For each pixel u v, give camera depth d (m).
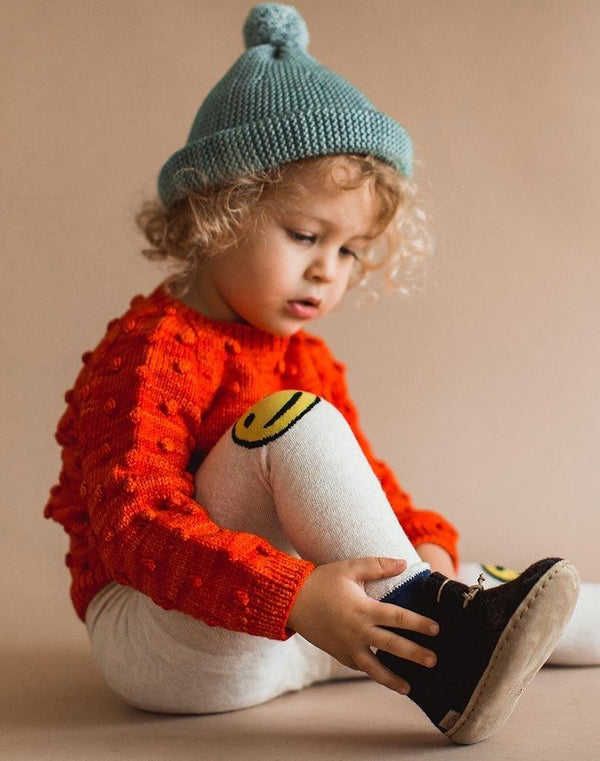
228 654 1.03
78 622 1.65
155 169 1.94
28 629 1.60
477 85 1.98
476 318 1.98
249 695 1.09
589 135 1.97
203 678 1.05
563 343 1.98
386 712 1.08
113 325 1.26
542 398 1.98
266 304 1.19
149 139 1.94
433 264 1.97
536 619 0.83
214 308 1.24
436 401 1.98
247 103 1.23
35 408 1.93
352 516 0.93
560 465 1.98
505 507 1.97
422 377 1.98
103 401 1.11
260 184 1.18
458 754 0.89
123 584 1.02
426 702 0.88
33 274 1.93
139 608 1.07
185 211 1.27
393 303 1.97
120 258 1.94
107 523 1.01
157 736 1.01
